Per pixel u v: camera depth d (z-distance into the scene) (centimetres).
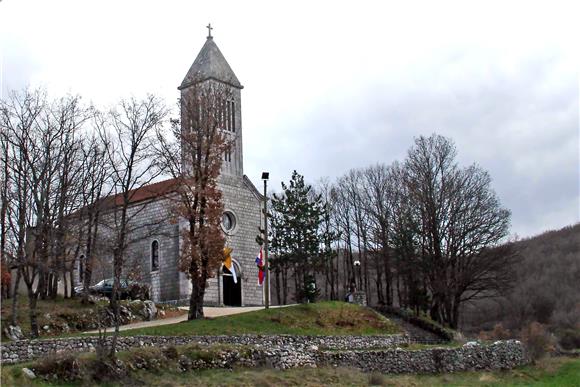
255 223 7000
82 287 5838
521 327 8538
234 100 7031
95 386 2877
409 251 6762
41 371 2869
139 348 3322
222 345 3556
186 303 6116
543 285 10081
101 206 5409
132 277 5300
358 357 3869
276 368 3541
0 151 4831
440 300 6488
